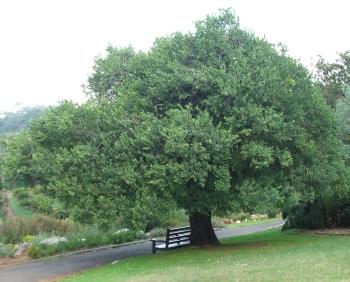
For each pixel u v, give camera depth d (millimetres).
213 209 16656
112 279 13047
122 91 17172
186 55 16938
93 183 15406
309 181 17531
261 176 16359
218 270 12508
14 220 26734
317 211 21672
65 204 15812
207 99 15953
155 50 17859
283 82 16172
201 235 19062
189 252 17156
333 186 18719
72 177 15336
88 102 17469
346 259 12656
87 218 15242
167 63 16672
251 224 32281
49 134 16766
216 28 17188
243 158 15234
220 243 19375
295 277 10562
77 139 16344
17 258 19969
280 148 16625
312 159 17531
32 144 17188
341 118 19453
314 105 17438
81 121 16156
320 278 10258
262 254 15094
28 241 23047
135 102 16484
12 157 17359
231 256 15227
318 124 17844
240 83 15500
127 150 15289
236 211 16344
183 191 15484
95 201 15258
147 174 14500
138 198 14867
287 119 16578
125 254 20188
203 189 15914
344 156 19672
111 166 15242
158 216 14789
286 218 25000
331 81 28547
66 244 21766
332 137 18391
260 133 15398
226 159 14852
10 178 17828
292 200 16359
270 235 21703
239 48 16688
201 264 14094
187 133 14430
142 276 12922
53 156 16156
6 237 23797
